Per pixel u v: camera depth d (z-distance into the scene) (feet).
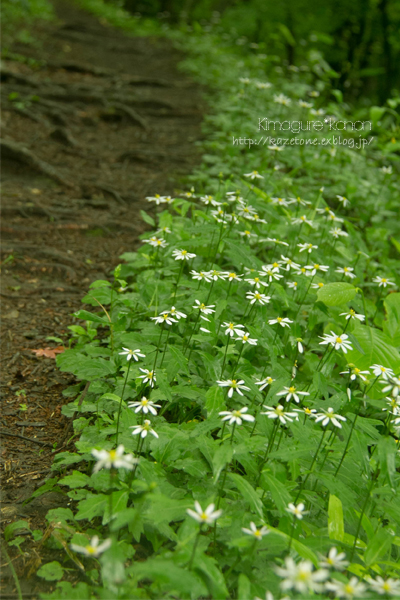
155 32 54.60
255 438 6.46
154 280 10.51
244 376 7.31
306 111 21.75
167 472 7.09
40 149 22.33
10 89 27.12
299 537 6.23
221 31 48.73
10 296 12.88
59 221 16.80
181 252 9.34
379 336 9.21
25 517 7.04
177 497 6.48
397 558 6.69
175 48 47.60
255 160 18.90
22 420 9.04
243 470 7.53
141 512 6.28
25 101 26.20
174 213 17.83
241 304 10.41
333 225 13.33
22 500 7.36
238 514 6.09
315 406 7.02
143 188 20.20
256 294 8.59
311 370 9.54
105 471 6.96
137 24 58.65
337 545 6.04
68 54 39.63
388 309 10.08
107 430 7.27
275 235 12.20
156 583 5.42
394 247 17.06
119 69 38.47
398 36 40.04
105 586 5.42
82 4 60.54
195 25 49.73
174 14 66.33
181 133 26.53
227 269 12.72
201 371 8.93
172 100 31.17
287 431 8.07
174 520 6.20
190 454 7.19
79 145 23.29
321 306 9.55
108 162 22.33
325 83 24.29
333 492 6.40
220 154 22.30
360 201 17.92
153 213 18.24
